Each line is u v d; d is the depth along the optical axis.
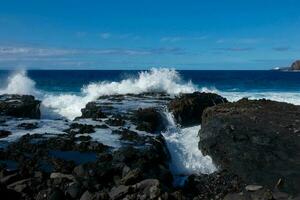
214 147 16.98
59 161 13.34
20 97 26.67
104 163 13.48
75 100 30.22
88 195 11.37
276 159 15.50
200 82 60.84
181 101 23.89
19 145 15.05
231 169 15.29
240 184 14.18
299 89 45.34
